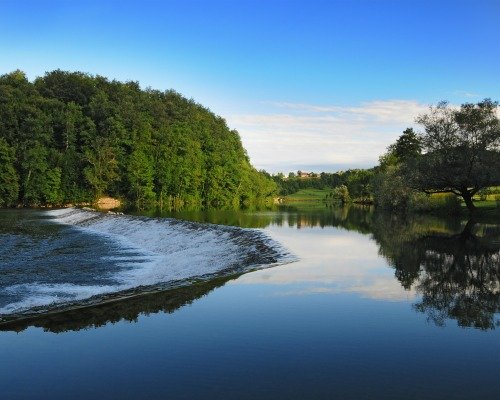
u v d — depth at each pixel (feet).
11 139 303.68
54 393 27.20
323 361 31.40
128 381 28.63
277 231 132.05
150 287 57.21
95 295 58.59
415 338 35.86
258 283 55.62
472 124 171.22
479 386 27.71
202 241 109.81
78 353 33.30
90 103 353.92
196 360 31.71
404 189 215.92
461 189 181.68
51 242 122.93
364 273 62.44
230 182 393.09
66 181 307.78
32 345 35.06
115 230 149.69
